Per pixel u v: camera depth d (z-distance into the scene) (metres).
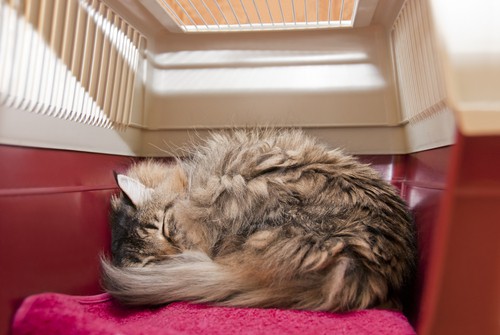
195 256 1.13
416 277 0.97
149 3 1.31
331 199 1.06
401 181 1.37
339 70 1.49
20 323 0.80
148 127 1.56
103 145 1.26
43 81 0.96
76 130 1.10
